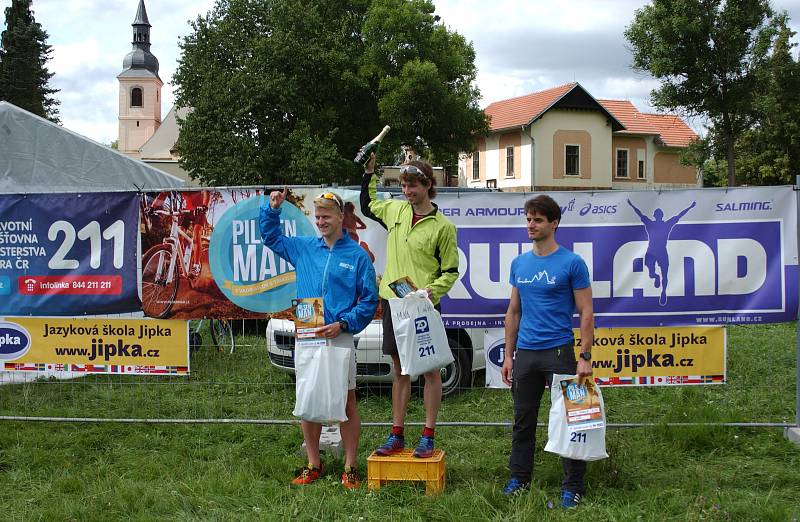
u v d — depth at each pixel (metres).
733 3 31.19
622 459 5.04
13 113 10.34
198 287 6.11
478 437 5.92
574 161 48.03
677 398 6.97
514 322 4.86
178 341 6.15
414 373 4.59
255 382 7.09
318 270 4.80
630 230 5.79
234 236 6.07
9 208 6.18
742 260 5.73
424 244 4.76
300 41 35.78
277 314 6.09
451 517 4.23
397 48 36.12
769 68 32.66
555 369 4.50
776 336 9.14
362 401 7.12
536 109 47.41
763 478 4.90
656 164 52.50
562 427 4.42
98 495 4.67
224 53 35.69
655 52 32.50
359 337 7.04
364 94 37.72
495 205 5.89
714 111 33.03
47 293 6.20
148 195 6.11
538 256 4.64
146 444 5.82
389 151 36.47
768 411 6.48
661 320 5.79
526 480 4.65
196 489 4.76
